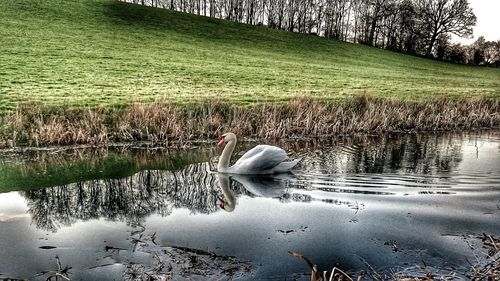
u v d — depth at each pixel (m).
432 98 29.25
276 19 89.62
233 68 38.22
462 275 5.47
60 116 16.17
